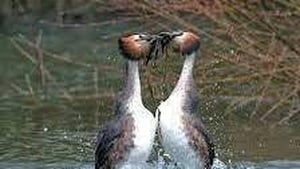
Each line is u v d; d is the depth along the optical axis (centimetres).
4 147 1529
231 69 1742
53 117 1802
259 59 1720
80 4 2895
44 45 2769
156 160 1211
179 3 1694
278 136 1603
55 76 2225
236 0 1702
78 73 2248
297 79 1736
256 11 1709
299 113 1748
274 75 1734
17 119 1783
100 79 2086
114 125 1182
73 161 1426
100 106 1894
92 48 2639
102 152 1196
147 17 1709
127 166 1179
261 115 1744
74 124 1731
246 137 1595
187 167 1187
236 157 1438
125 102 1179
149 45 1185
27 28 3048
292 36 1725
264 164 1401
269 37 1728
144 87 1727
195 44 1191
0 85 2169
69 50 2656
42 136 1620
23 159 1437
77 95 1986
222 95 1786
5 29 3094
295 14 1705
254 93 1781
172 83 1714
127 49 1179
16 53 2583
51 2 3180
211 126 1672
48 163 1413
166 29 1728
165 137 1178
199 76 1747
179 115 1171
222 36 1723
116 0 1752
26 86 2128
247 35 1709
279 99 1764
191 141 1174
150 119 1175
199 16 1742
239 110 1770
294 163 1405
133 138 1170
